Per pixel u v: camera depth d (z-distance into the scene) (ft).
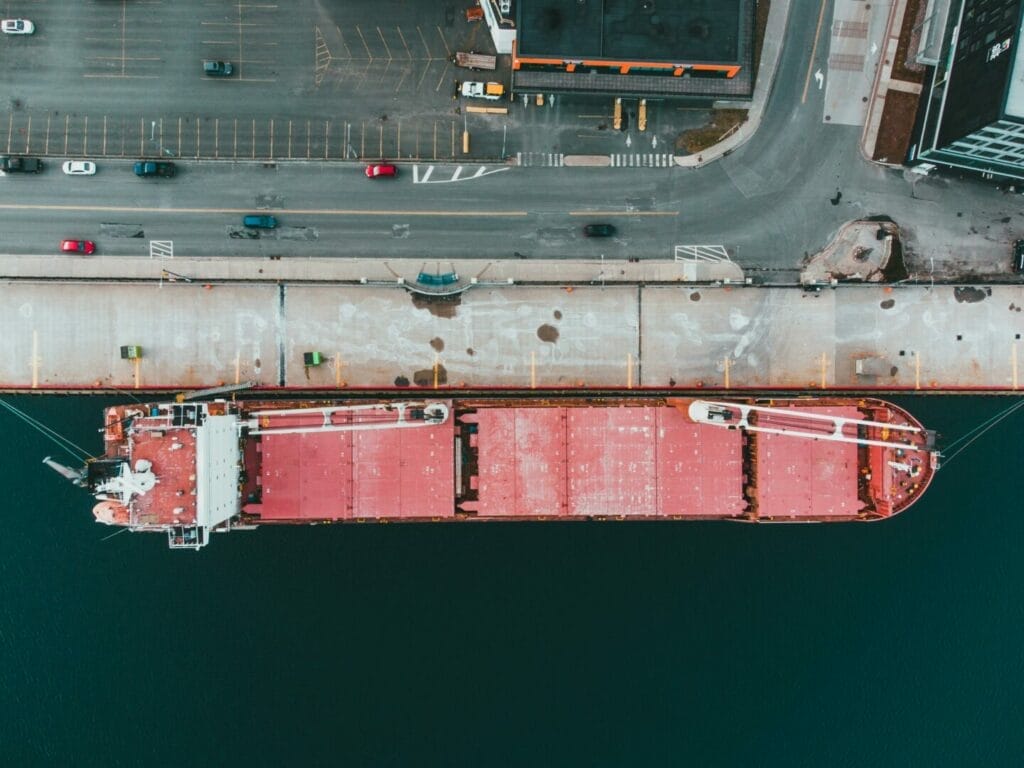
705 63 209.67
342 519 200.13
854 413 205.77
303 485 197.57
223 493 189.16
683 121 227.61
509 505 199.41
